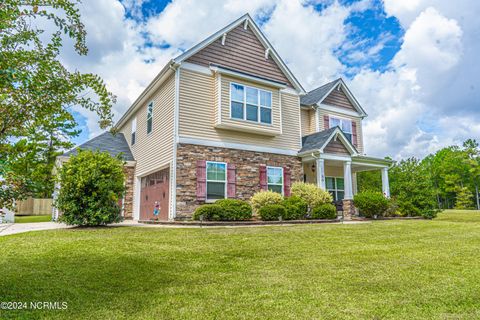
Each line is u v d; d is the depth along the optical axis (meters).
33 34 2.73
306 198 13.19
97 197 10.20
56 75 2.93
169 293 3.73
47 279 4.21
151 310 3.20
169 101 12.62
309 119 17.61
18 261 5.16
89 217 9.92
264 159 13.88
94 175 10.04
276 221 11.25
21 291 3.73
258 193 12.58
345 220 13.25
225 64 13.44
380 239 7.81
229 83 13.05
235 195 12.76
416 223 11.77
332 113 17.94
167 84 12.98
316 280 4.30
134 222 13.32
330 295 3.71
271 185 13.90
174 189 11.51
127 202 15.93
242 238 7.57
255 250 6.26
